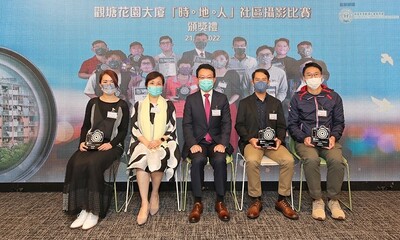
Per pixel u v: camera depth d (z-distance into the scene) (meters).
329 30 3.67
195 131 3.18
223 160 2.92
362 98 3.69
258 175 2.97
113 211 3.05
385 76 3.69
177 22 3.66
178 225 2.72
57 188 3.69
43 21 3.63
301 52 3.68
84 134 3.08
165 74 3.68
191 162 2.94
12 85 3.65
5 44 3.63
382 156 3.69
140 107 3.13
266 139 3.03
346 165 3.03
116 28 3.65
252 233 2.57
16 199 3.40
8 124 3.66
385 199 3.38
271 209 3.09
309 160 2.91
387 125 3.69
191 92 3.68
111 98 3.17
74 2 3.63
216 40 3.67
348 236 2.51
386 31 3.67
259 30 3.67
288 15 3.66
